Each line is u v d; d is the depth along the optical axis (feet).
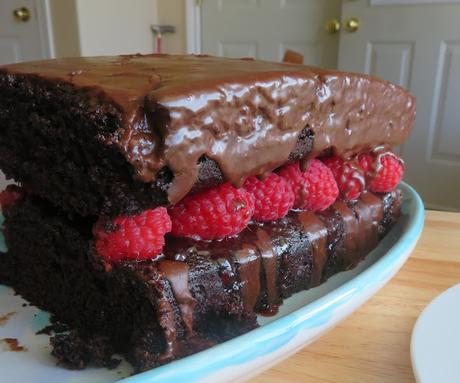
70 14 1.85
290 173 0.63
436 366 0.41
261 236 0.59
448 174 1.73
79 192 0.51
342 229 0.67
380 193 0.75
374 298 0.59
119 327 0.53
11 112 0.57
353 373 0.45
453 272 0.65
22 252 0.64
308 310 0.46
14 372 0.48
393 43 1.70
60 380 0.47
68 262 0.56
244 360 0.41
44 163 0.55
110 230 0.48
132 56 0.79
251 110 0.50
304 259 0.63
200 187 0.49
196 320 0.52
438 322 0.47
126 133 0.43
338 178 0.69
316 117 0.59
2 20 1.95
